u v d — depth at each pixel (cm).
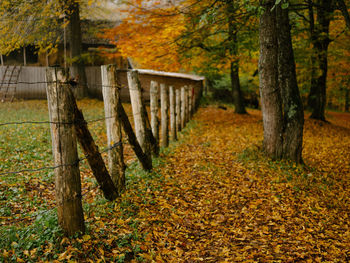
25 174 528
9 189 455
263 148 734
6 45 1067
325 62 1402
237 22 901
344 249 373
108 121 462
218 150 809
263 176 614
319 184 597
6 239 309
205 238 390
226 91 2288
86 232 348
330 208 502
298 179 605
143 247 347
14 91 1580
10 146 671
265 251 359
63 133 314
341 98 2242
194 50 1154
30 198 438
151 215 426
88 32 1923
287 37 684
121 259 316
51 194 470
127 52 1035
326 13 1132
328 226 439
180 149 810
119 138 471
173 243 369
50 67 302
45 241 316
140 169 605
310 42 1190
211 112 1662
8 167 551
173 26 921
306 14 1374
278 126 699
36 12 1077
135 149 549
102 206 427
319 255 360
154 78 1680
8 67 1711
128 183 526
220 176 608
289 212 473
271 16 645
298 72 1346
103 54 1669
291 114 691
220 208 478
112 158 473
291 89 690
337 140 1086
